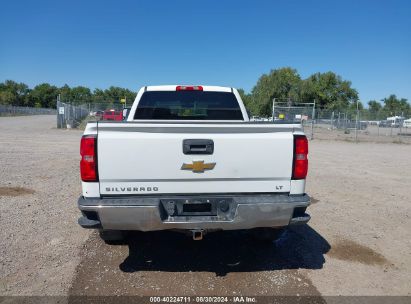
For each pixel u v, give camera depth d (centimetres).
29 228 529
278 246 500
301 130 388
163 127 363
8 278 381
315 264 443
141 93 585
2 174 919
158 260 441
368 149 2184
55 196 718
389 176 1123
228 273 411
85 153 358
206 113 600
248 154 376
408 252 491
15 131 2591
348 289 382
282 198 378
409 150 2205
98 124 359
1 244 466
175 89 586
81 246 474
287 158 383
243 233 544
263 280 396
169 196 371
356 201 769
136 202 356
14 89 11350
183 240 509
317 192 848
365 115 3953
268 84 6106
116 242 487
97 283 378
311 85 6234
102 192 363
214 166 372
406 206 737
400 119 3731
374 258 468
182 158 367
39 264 417
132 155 361
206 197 373
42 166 1074
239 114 605
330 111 3919
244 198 374
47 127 3173
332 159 1546
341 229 579
